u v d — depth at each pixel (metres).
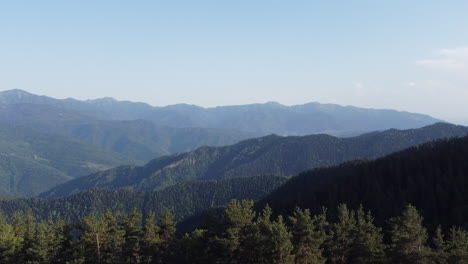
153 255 66.19
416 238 57.38
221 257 60.66
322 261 57.34
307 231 56.41
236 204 62.56
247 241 58.47
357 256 60.84
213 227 62.50
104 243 67.38
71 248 68.19
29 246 67.12
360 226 60.88
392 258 59.47
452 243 58.09
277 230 53.78
